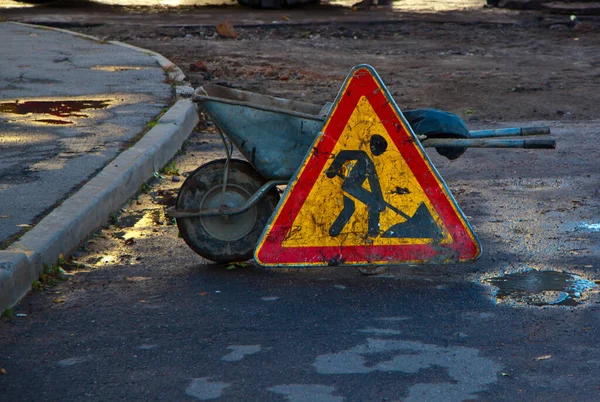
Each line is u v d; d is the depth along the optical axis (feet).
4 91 34.86
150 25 65.16
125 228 18.80
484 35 63.52
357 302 14.32
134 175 21.67
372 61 50.42
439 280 15.46
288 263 15.14
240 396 10.94
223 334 12.96
